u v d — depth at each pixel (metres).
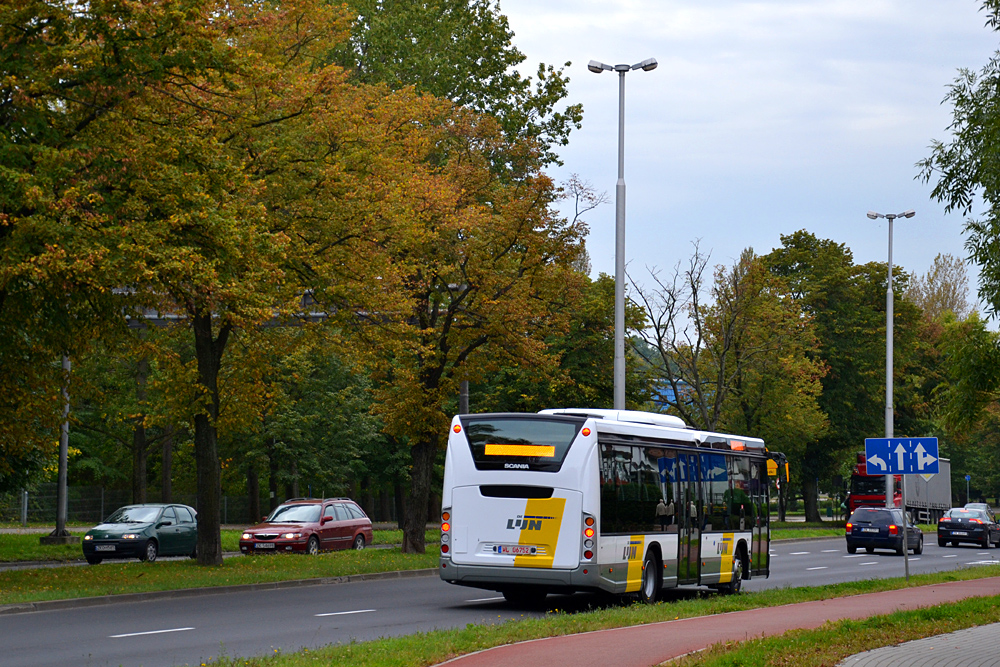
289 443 66.62
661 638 14.34
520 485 20.02
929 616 17.02
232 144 26.42
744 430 63.22
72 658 13.32
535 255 34.66
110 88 21.11
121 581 24.16
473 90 49.97
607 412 22.20
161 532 34.22
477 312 35.09
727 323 49.19
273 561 30.78
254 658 12.14
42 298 22.33
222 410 30.03
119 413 54.12
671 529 22.44
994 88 20.39
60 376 26.95
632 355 54.03
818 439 73.31
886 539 45.44
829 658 12.16
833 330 74.00
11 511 61.22
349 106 28.05
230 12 26.16
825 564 37.91
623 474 20.80
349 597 22.91
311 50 28.88
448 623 17.67
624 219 33.34
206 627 16.91
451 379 36.12
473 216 33.12
